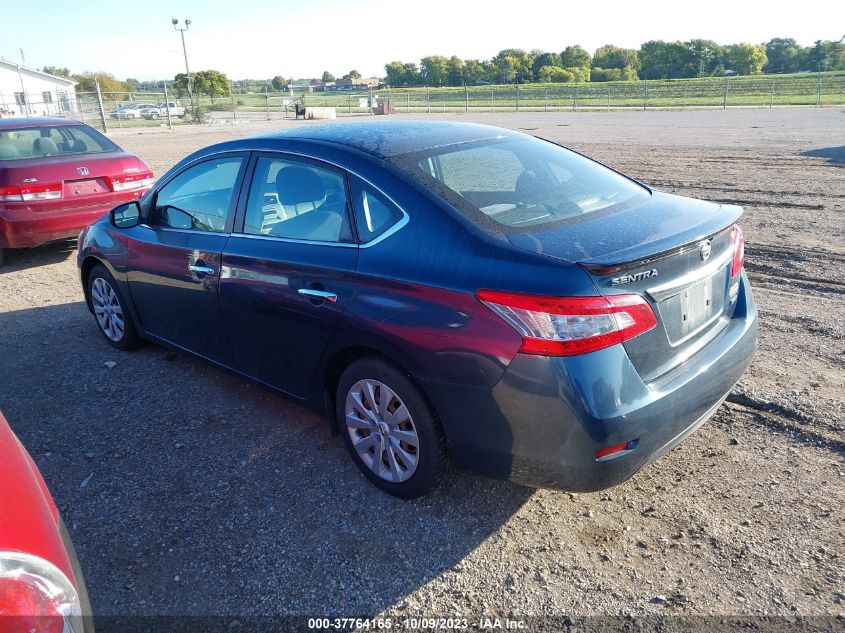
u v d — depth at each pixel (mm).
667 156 15312
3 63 54844
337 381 3543
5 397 4527
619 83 74312
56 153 7852
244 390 4539
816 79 47281
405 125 3939
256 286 3627
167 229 4383
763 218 8781
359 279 3094
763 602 2576
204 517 3217
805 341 4926
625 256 2559
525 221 2973
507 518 3133
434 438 3000
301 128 4008
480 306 2678
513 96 58156
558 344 2516
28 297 6773
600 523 3068
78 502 3361
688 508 3137
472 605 2633
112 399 4453
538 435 2631
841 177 11539
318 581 2787
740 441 3658
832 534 2922
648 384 2682
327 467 3596
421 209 2992
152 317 4715
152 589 2773
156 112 51188
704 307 3025
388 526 3105
